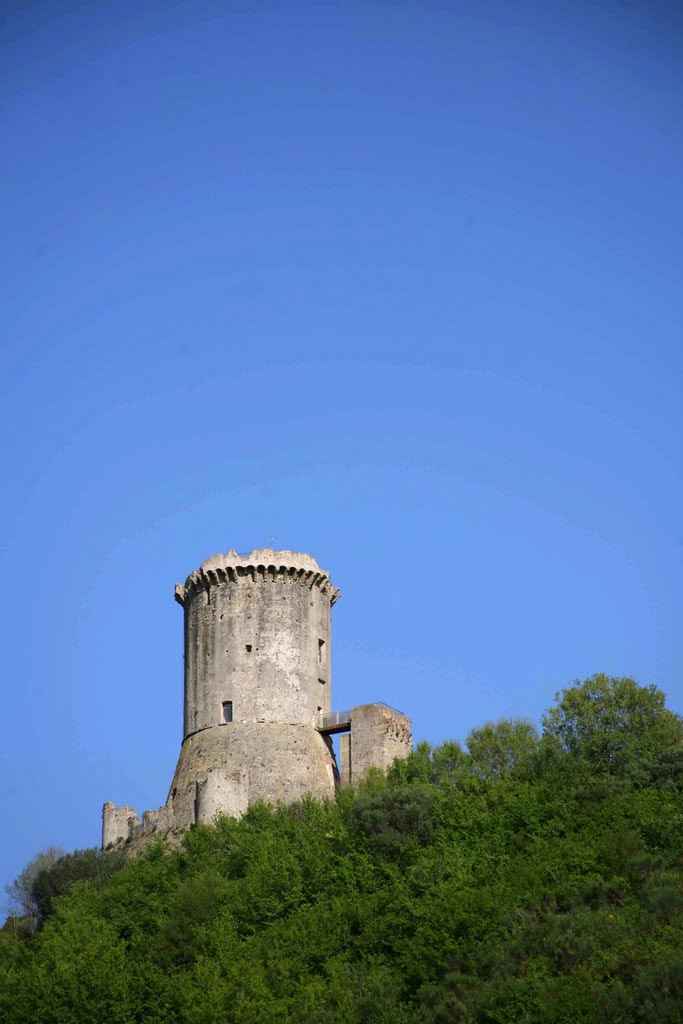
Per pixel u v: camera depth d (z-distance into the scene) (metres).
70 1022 105.00
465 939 101.81
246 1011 99.75
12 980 110.12
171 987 104.75
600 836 110.81
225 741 133.88
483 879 107.81
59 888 128.00
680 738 130.00
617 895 104.00
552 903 104.00
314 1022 98.12
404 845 114.31
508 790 120.62
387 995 99.62
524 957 98.75
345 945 106.38
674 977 91.00
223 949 107.25
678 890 101.81
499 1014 93.31
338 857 114.56
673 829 110.12
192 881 115.12
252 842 119.62
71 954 110.38
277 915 111.06
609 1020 89.69
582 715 134.75
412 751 133.50
